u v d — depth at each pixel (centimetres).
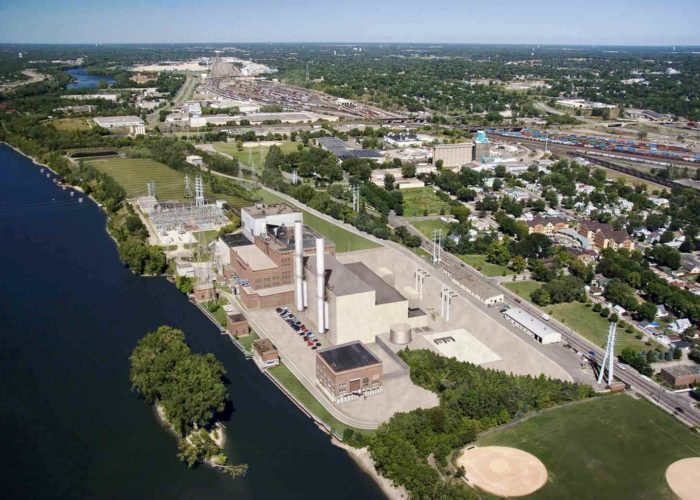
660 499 18100
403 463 19088
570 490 18438
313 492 19238
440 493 17862
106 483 19550
